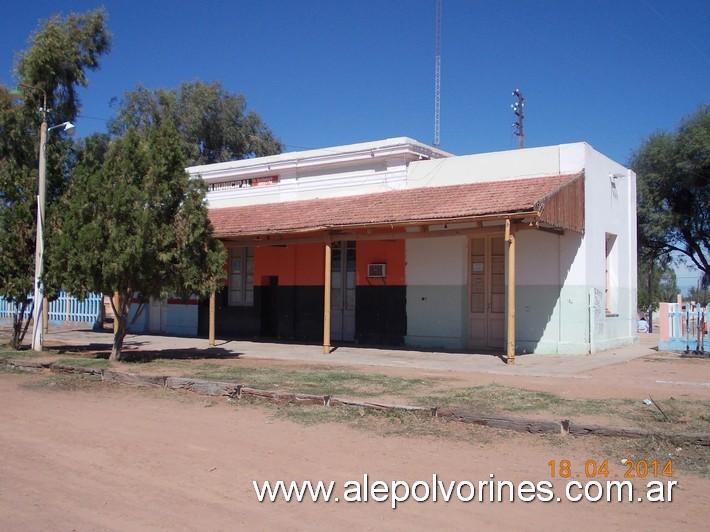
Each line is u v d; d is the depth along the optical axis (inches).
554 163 630.5
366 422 323.3
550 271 629.3
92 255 498.3
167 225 517.3
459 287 674.2
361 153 739.4
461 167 681.6
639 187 1209.4
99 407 372.5
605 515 201.6
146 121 1608.0
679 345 640.4
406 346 700.0
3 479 243.0
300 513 206.4
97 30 1077.8
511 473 243.0
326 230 620.7
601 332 652.7
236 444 287.3
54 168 651.5
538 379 455.2
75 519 203.0
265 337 815.1
